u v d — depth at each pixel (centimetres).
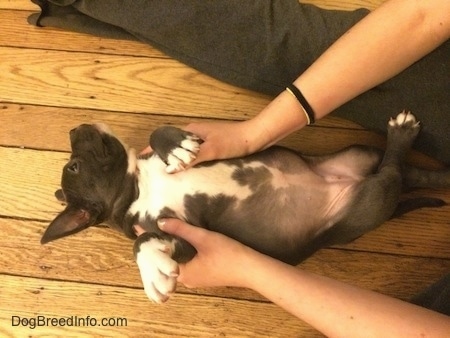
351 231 64
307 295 51
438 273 67
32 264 71
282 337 68
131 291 70
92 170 60
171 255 54
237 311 69
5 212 73
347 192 64
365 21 57
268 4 68
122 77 76
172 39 72
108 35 77
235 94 74
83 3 73
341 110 69
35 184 73
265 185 63
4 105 76
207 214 62
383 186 62
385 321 48
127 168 61
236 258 55
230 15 69
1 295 70
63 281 70
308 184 64
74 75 77
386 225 69
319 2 77
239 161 62
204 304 69
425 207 68
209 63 72
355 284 68
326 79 59
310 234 64
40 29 79
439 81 62
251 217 63
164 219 58
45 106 76
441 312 53
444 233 68
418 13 55
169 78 76
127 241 71
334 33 66
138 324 69
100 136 60
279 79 70
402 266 68
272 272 54
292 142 73
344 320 49
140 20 71
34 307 70
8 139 75
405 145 65
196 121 74
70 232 58
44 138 75
